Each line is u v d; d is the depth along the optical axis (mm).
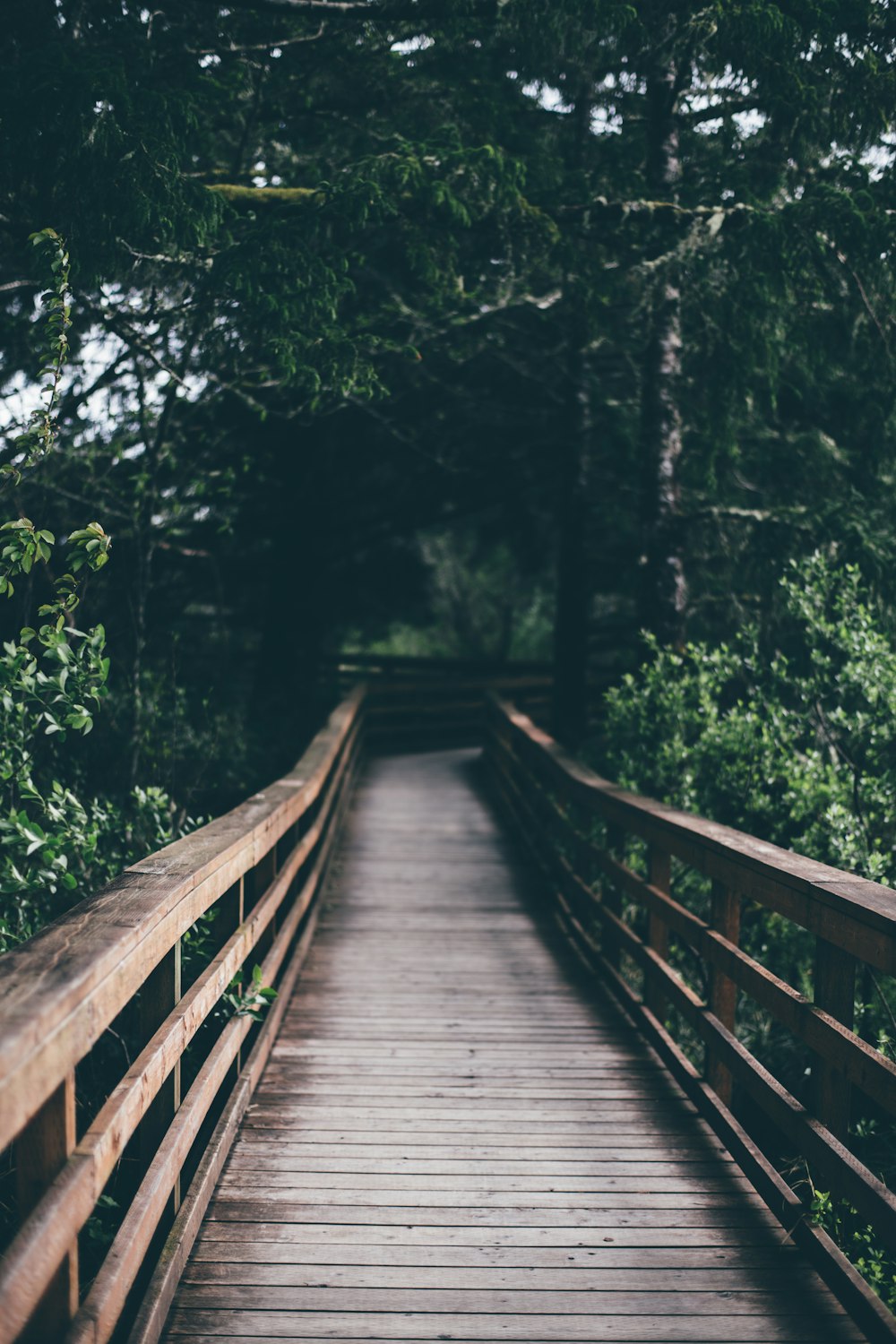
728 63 5945
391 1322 2596
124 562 6672
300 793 5449
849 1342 2543
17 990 1840
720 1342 2535
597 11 5125
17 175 4363
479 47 6992
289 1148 3574
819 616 5633
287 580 12281
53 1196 1787
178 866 3047
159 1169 2557
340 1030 4812
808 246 5941
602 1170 3453
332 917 6949
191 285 5410
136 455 6973
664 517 8086
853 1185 2592
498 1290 2742
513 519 14844
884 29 5812
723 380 7223
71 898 4535
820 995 2924
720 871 3789
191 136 5375
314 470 11430
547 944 6328
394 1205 3189
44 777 5219
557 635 11742
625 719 6410
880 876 4602
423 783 12883
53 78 4062
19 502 5352
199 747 7500
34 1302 1659
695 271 6488
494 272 7215
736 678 7031
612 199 6199
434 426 11414
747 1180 3393
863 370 7184
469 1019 4980
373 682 15758
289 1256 2887
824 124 6051
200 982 3104
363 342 5250
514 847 9234
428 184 5156
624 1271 2842
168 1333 2529
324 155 6625
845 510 7457
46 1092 1743
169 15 5484
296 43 5586
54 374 4008
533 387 11727
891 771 5301
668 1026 5406
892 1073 2438
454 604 21953
